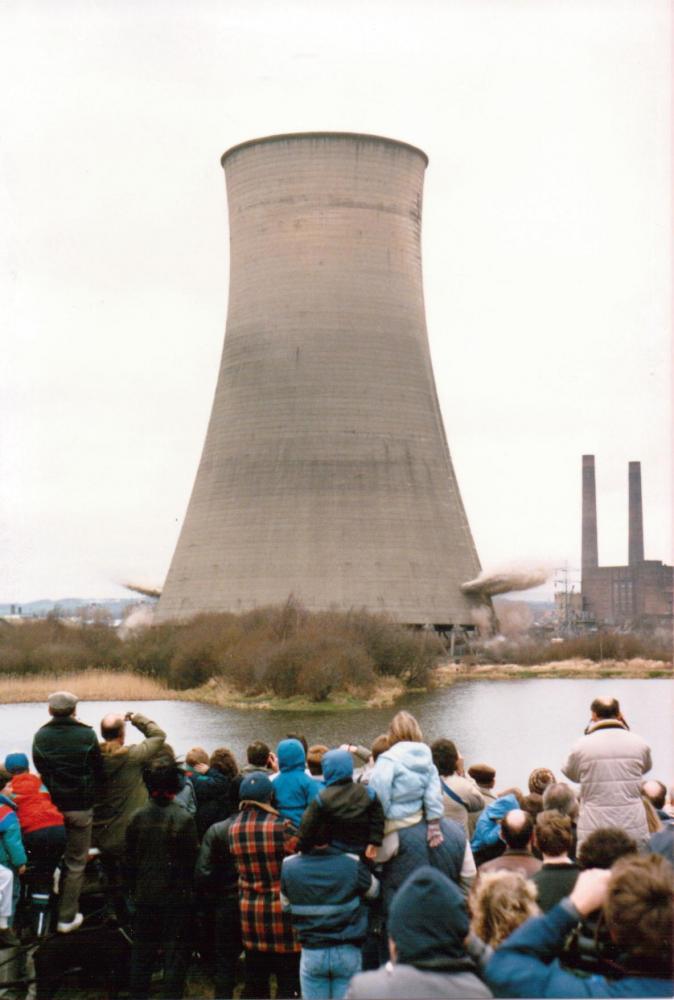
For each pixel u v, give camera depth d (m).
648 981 5.50
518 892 6.10
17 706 56.12
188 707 56.50
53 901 10.08
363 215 98.25
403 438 98.38
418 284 102.25
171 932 8.95
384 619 69.81
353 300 97.88
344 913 7.94
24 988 9.29
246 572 95.38
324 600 93.94
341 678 57.94
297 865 7.98
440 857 8.25
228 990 9.16
